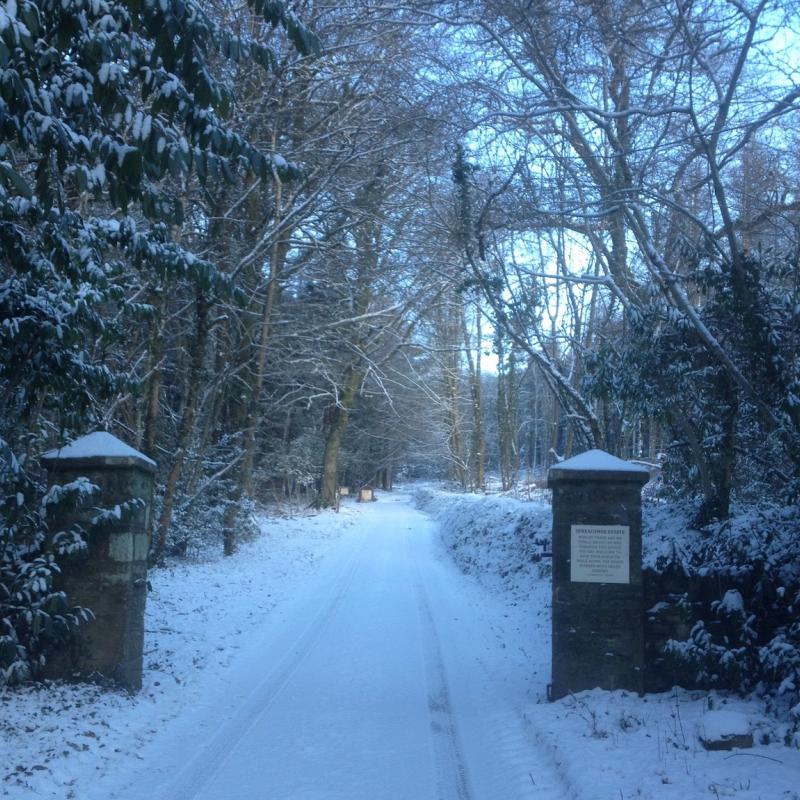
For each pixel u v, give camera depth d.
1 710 6.88
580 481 7.98
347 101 17.52
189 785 5.93
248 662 9.81
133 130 6.27
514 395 43.84
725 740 6.09
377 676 9.22
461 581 17.28
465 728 7.42
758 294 9.23
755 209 11.91
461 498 34.97
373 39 15.81
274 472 36.47
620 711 7.14
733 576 7.87
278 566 18.84
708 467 11.28
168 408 19.05
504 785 5.96
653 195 9.77
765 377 9.22
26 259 7.47
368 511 43.16
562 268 16.98
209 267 8.05
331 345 23.98
